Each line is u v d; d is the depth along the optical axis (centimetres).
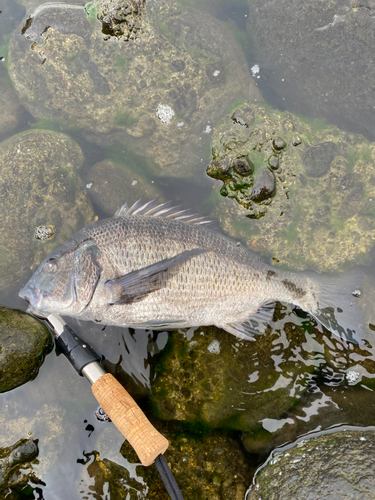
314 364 56
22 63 69
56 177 66
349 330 57
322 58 67
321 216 64
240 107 66
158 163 70
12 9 75
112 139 71
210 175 65
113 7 66
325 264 63
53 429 53
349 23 64
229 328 57
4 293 61
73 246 56
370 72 65
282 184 63
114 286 54
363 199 64
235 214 65
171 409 55
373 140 66
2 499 50
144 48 67
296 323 58
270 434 54
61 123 71
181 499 42
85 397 55
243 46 73
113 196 67
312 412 54
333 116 68
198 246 56
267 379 56
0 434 52
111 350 57
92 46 67
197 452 53
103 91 68
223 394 55
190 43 68
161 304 54
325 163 64
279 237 64
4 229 64
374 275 62
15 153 66
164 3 68
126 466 52
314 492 47
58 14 67
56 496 51
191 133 69
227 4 75
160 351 57
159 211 63
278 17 68
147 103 68
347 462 48
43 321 57
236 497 50
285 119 65
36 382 54
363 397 54
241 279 57
